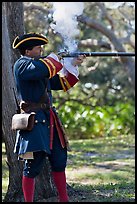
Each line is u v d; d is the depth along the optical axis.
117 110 32.22
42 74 7.57
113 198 10.10
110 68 41.41
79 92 34.47
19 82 7.83
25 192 7.97
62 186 8.20
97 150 21.03
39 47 8.03
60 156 8.09
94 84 38.22
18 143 7.92
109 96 37.72
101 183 12.92
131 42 31.62
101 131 31.48
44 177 10.11
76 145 23.20
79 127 31.36
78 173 14.70
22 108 7.88
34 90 7.83
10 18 10.02
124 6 30.22
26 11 26.34
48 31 25.61
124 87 39.16
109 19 32.12
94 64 35.81
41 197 10.05
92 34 38.34
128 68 31.59
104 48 32.69
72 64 8.35
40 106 7.86
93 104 35.03
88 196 10.38
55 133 8.06
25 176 7.98
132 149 21.09
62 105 32.38
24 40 7.92
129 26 31.17
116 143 23.61
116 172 14.87
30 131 7.72
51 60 7.68
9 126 9.75
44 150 7.65
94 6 32.47
